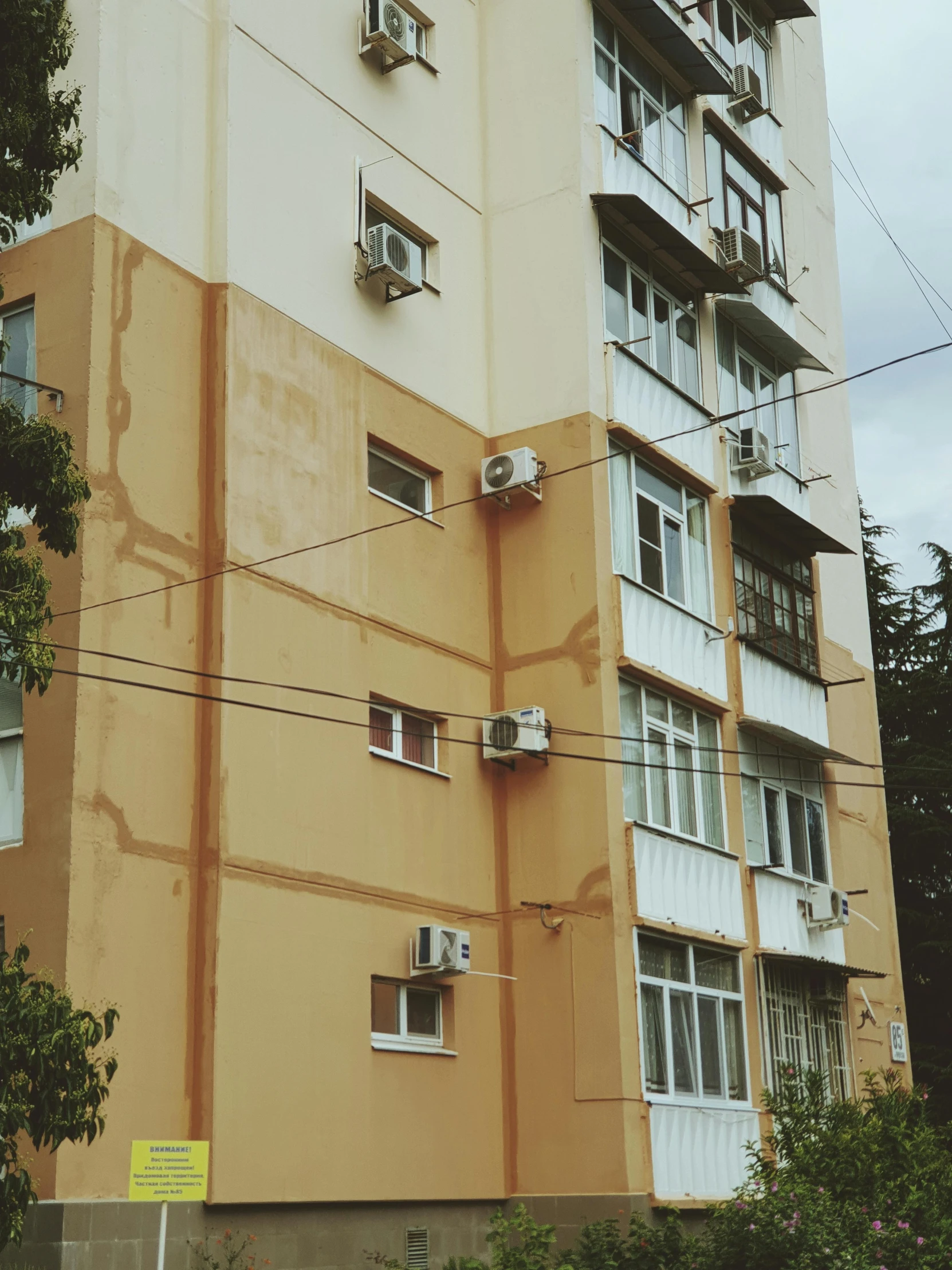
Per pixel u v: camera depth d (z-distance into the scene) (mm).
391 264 16156
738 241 20078
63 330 13359
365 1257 13578
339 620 14922
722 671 18531
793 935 18672
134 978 12266
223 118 14922
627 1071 15055
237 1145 12484
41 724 12477
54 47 10578
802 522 20281
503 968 16000
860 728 22781
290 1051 13219
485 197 18609
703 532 19016
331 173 16172
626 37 19516
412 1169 14234
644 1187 14820
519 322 17953
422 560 16312
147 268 13930
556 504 17078
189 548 13703
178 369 14023
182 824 13031
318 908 13891
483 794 16391
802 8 23672
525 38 18844
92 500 12820
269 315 14883
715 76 20344
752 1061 17125
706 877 17172
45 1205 11234
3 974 8648
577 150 18062
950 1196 14094
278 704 13953
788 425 21984
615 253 18406
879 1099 15797
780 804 19594
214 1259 12156
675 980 16297
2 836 12516
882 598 32812
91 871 12094
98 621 12648
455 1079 15039
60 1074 8547
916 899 28922
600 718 16125
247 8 15453
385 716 15625
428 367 17047
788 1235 12578
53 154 10523
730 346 20750
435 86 18172
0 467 9695
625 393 17750
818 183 25312
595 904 15609
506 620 17094
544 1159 15211
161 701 13094
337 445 15398
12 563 9406
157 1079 12250
